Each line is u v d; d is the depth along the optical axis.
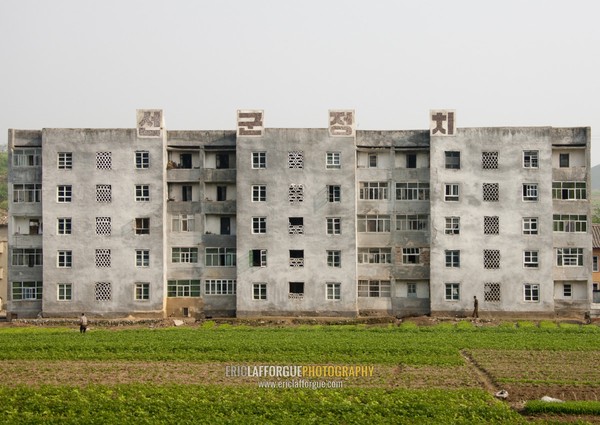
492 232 81.75
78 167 82.69
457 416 41.56
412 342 63.44
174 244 84.00
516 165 81.81
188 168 84.75
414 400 44.25
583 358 57.47
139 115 83.00
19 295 83.69
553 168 83.19
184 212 84.25
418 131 83.38
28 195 84.06
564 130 82.56
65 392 46.19
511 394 46.84
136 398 44.84
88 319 81.62
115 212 82.62
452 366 54.56
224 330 72.88
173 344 62.22
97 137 82.75
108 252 82.50
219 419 40.44
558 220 82.81
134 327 77.25
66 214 82.56
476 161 82.00
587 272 82.25
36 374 52.34
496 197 81.88
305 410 42.53
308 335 68.31
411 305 83.38
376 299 83.44
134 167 82.75
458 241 81.88
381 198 84.06
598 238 90.25
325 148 82.38
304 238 82.06
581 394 46.81
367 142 83.38
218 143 83.88
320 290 81.81
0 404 43.78
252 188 82.50
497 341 64.31
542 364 55.25
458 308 81.62
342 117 82.56
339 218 82.06
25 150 84.12
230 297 83.50
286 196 82.19
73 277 82.38
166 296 83.25
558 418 41.97
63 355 58.19
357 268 83.19
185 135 83.94
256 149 82.50
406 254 83.75
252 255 82.25
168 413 42.03
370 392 46.00
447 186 82.19
